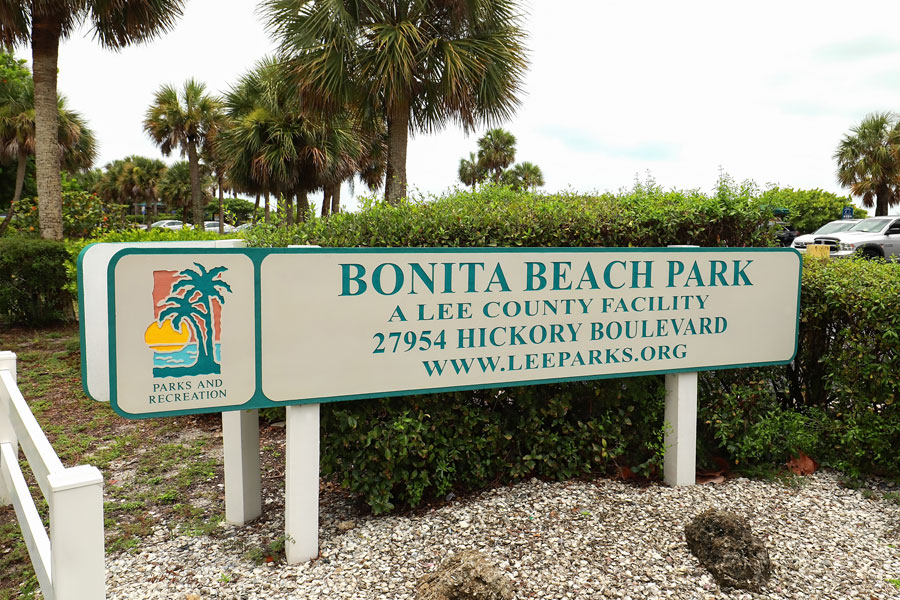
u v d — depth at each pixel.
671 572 2.77
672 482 3.73
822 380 4.20
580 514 3.29
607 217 3.63
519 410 3.72
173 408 2.66
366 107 10.52
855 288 3.78
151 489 4.10
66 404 6.14
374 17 9.96
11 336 9.69
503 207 3.59
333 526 3.35
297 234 3.53
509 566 2.82
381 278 3.00
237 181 19.64
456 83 9.60
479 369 3.26
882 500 3.58
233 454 3.45
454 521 3.24
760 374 4.04
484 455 3.60
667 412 3.77
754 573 2.69
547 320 3.38
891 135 28.75
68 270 9.77
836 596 2.64
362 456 3.29
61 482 1.86
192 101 30.94
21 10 10.52
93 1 10.41
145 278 2.57
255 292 2.75
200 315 2.67
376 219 3.35
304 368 2.88
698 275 3.69
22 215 13.38
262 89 18.81
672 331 3.66
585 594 2.61
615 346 3.55
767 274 3.86
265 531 3.39
